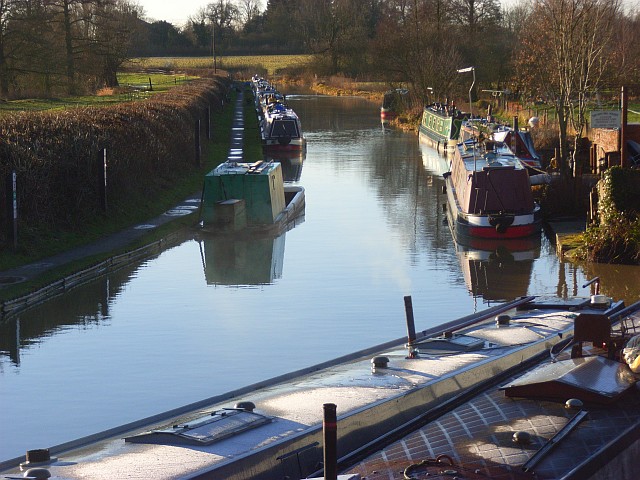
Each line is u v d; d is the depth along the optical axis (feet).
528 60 170.81
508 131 146.51
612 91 195.93
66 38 238.27
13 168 88.33
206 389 55.31
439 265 91.30
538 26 165.07
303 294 79.15
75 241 94.32
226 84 363.56
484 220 102.12
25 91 222.07
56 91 235.81
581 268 88.28
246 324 69.26
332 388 38.09
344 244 101.50
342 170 164.04
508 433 29.40
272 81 428.56
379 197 135.03
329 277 85.71
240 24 603.26
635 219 91.71
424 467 27.66
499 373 37.93
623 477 28.94
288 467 31.27
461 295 79.36
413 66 255.09
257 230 105.91
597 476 27.53
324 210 124.16
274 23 558.56
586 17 135.64
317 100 333.21
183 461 29.22
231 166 113.29
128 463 29.07
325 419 21.52
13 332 68.18
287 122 187.42
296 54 538.47
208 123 192.34
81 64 244.22
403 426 33.30
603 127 104.01
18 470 29.60
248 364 59.82
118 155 111.24
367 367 42.09
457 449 28.99
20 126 98.94
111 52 269.03
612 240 90.43
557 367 33.58
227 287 81.66
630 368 32.86
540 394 31.99
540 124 175.94
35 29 213.25
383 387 38.17
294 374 42.70
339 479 25.96
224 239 103.60
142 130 123.24
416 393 37.73
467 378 40.34
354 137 220.02
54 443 47.32
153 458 29.53
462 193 110.52
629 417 30.22
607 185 92.99
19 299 73.51
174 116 147.95
